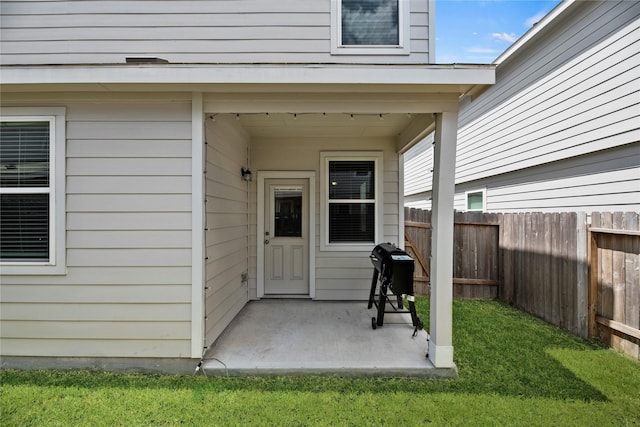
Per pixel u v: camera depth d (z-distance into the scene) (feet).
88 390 8.79
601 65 14.42
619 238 11.21
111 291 9.96
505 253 17.15
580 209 15.66
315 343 11.41
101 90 9.75
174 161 9.98
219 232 11.89
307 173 17.11
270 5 11.36
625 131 13.39
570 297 13.00
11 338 10.03
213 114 10.59
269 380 9.41
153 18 11.32
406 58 11.28
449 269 9.87
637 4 12.92
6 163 10.07
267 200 17.46
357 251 17.10
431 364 9.87
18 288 10.05
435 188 10.15
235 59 11.30
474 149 24.44
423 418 7.66
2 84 9.20
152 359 9.91
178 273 9.95
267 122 14.14
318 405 8.16
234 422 7.51
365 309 15.60
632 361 10.42
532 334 12.73
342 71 9.07
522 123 19.36
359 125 14.64
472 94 9.84
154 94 9.90
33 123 10.05
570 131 16.03
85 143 9.97
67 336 9.99
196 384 9.14
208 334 10.58
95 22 11.29
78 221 9.97
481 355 10.89
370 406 8.12
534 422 7.51
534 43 18.33
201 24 11.32
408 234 20.17
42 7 11.31
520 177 19.90
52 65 9.05
